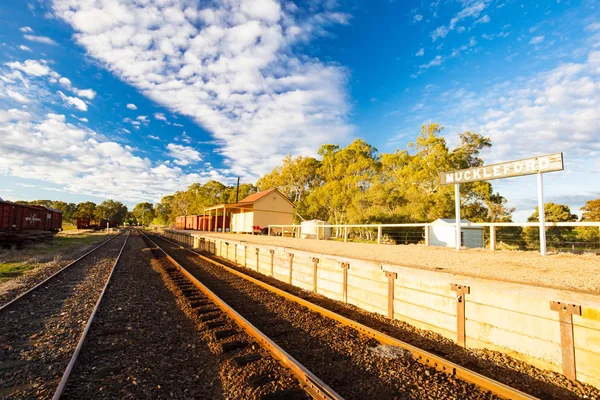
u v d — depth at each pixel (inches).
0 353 172.2
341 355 175.3
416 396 135.3
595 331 148.2
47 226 1043.9
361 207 1155.3
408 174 1185.4
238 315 228.4
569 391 144.6
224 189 3038.9
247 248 589.3
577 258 281.1
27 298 294.4
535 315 169.9
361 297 292.7
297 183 2039.9
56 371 152.1
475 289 196.9
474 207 1106.1
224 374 149.6
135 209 5718.5
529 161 283.6
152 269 501.4
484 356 181.3
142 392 134.6
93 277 413.4
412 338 210.5
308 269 378.3
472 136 1167.0
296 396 129.3
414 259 293.9
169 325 223.5
